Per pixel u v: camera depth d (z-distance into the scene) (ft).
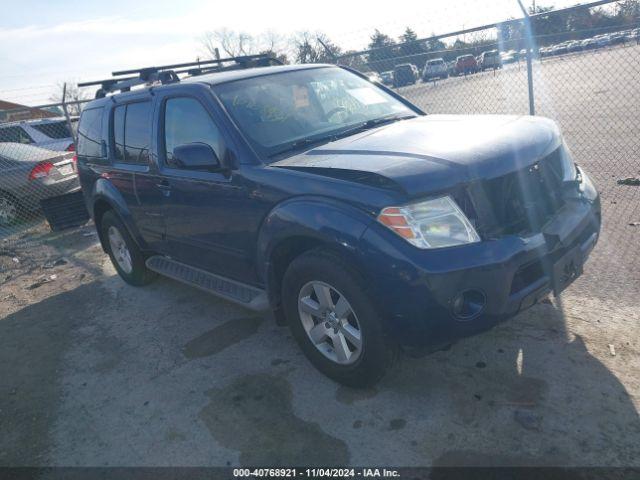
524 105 41.65
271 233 10.71
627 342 10.96
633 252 14.82
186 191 13.07
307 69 14.51
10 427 11.46
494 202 9.53
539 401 9.70
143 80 16.33
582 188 11.07
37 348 14.97
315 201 9.91
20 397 12.57
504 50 23.17
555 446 8.63
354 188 9.46
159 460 9.70
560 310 12.50
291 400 10.84
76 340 15.07
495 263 8.78
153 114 14.25
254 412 10.63
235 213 11.81
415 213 8.86
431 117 13.37
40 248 25.53
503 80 42.29
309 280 10.37
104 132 16.75
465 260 8.69
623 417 9.02
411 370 11.11
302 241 10.53
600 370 10.25
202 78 13.71
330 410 10.34
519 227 9.66
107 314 16.52
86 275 20.63
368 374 10.09
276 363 12.29
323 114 13.15
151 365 13.06
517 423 9.25
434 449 8.96
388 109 14.29
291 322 11.22
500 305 8.98
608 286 13.23
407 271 8.72
